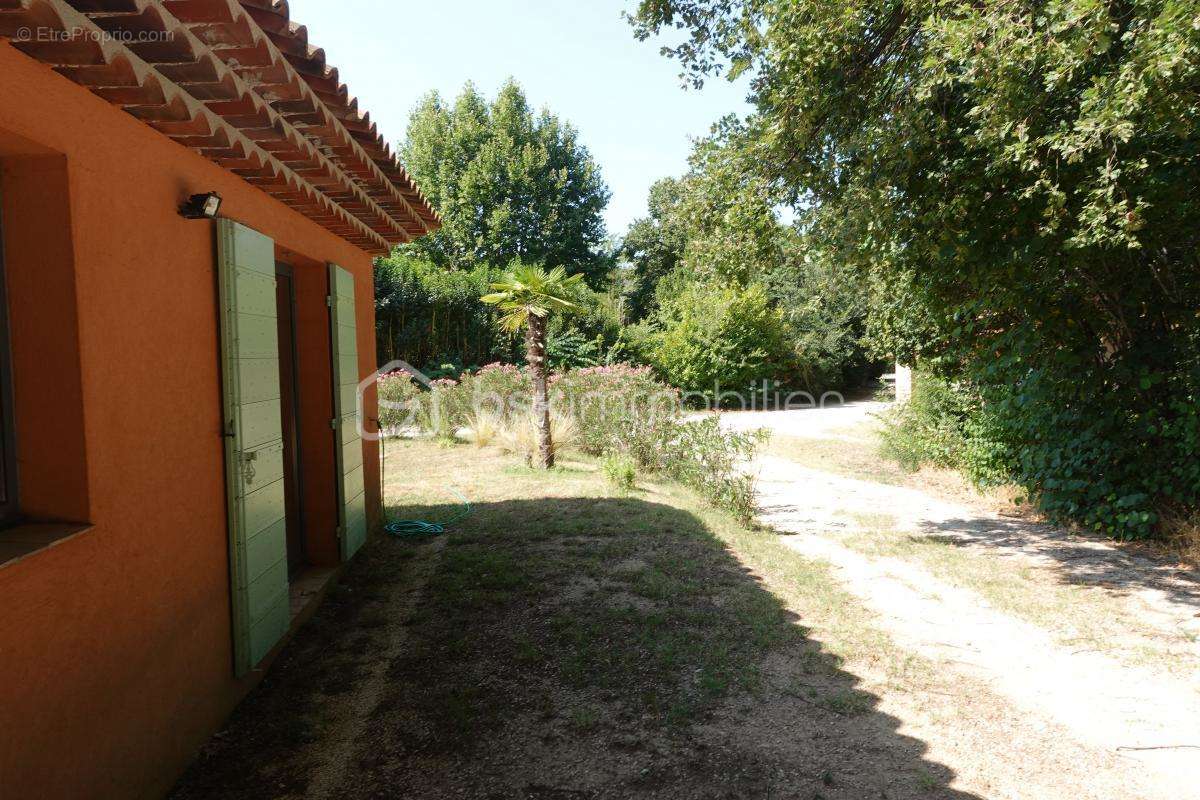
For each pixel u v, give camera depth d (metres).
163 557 2.52
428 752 2.79
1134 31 4.30
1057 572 5.40
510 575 4.93
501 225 27.41
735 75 6.75
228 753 2.77
